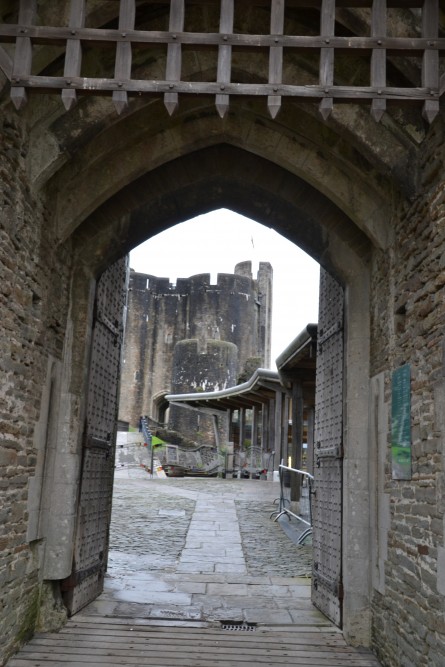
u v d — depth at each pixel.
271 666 4.65
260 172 6.01
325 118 3.73
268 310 50.16
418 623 4.12
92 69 4.76
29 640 4.97
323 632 5.54
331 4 3.77
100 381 6.47
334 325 6.34
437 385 3.92
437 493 3.85
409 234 4.65
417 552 4.21
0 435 4.20
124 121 5.26
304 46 3.76
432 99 3.67
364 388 5.71
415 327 4.45
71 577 5.56
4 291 4.16
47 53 4.26
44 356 5.18
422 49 3.71
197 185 6.15
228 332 45.22
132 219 6.11
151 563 8.13
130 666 4.51
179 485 19.09
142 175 5.77
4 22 4.06
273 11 3.78
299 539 9.79
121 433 30.77
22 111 4.36
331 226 5.95
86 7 4.18
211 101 5.18
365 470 5.57
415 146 4.44
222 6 3.79
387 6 3.81
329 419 6.43
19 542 4.64
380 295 5.47
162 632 5.35
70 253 5.84
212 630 5.48
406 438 4.50
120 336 7.48
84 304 5.87
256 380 18.52
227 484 19.70
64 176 5.27
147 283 46.59
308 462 17.61
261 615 5.96
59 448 5.55
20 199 4.42
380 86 3.71
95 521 6.32
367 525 5.48
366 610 5.33
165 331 46.25
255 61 4.89
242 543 9.77
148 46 3.88
